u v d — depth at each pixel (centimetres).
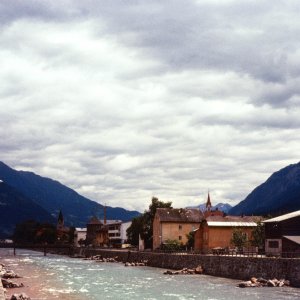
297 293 6469
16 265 13738
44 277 9506
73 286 7794
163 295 6556
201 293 6688
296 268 7262
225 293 6638
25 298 5722
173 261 11488
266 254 9062
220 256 9338
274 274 7688
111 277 9450
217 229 13150
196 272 9850
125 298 6300
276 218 10206
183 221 16012
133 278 9150
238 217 14062
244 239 12269
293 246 9325
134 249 16875
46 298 6312
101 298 6309
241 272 8525
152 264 12800
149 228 17988
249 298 6056
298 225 9744
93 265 13725
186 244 14938
